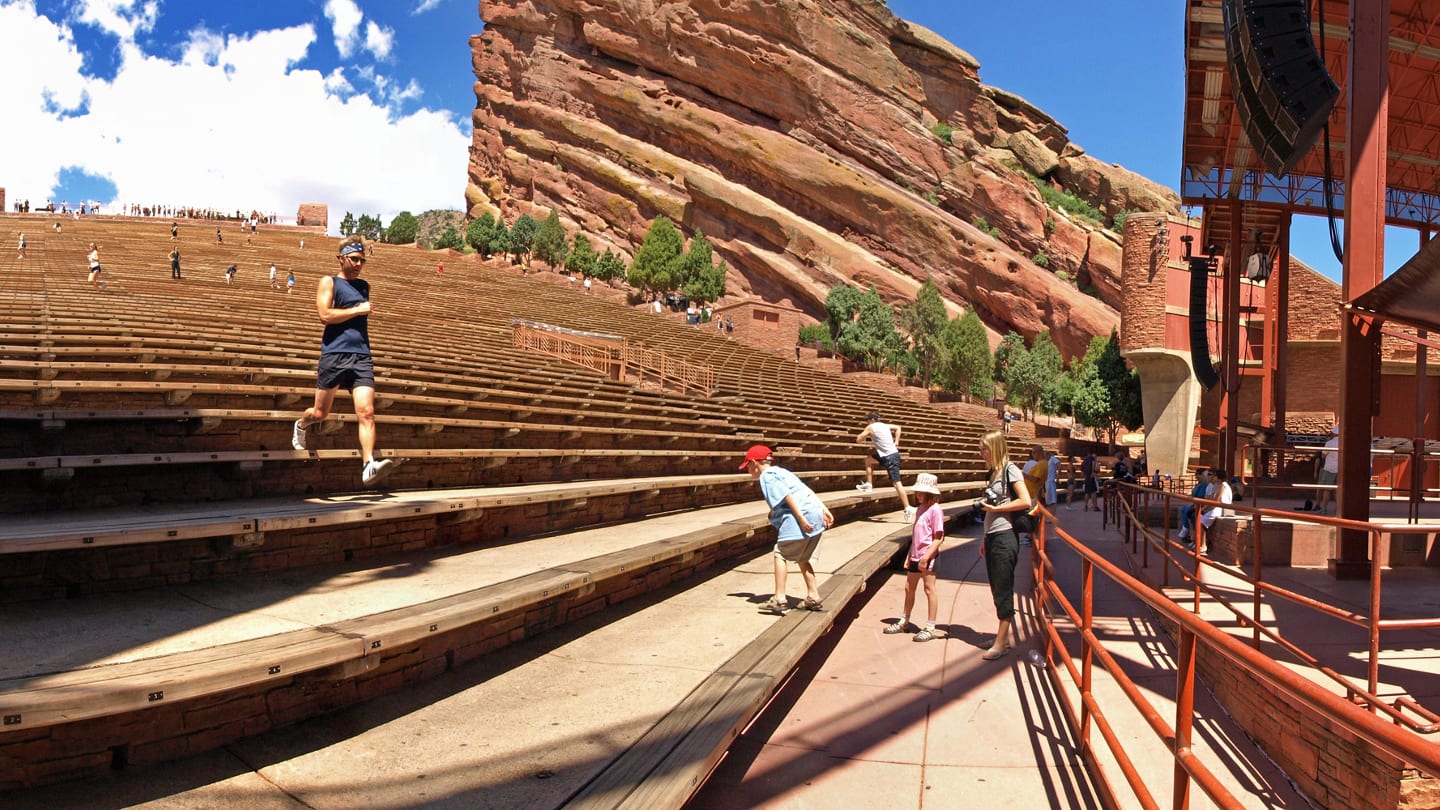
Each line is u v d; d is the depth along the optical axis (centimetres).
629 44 8681
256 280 3130
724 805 430
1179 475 2942
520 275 5944
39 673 310
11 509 520
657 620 669
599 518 926
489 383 1238
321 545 572
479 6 9800
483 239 7175
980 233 7169
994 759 492
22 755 300
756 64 8038
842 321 4897
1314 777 488
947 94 8400
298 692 394
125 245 4103
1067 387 5197
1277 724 535
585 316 3403
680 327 3909
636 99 8569
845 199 7544
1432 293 778
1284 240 1798
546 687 480
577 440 1114
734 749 504
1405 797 412
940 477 2178
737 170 8125
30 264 2688
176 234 5100
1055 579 1086
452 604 448
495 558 637
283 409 812
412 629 399
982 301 7025
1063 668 686
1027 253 7562
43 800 298
